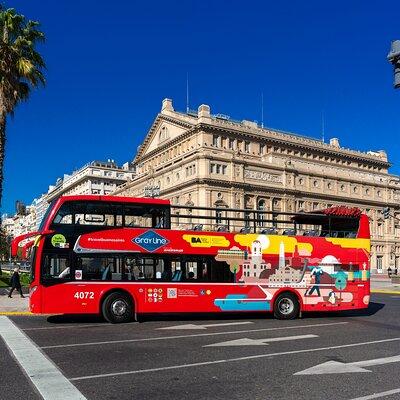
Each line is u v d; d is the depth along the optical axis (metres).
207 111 83.94
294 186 86.62
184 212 77.12
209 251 17.73
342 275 19.33
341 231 20.06
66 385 7.87
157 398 7.19
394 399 7.16
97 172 141.12
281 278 18.44
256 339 12.88
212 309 17.47
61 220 16.52
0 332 14.10
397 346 11.88
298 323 17.02
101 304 16.53
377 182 102.94
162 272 17.12
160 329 14.93
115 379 8.30
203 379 8.35
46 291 15.97
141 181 96.00
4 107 29.72
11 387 7.77
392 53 9.69
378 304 25.55
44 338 12.91
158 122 96.50
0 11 30.75
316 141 101.00
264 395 7.37
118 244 16.81
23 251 18.53
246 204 79.50
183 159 81.88
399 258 104.75
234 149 86.62
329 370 9.08
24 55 30.98
